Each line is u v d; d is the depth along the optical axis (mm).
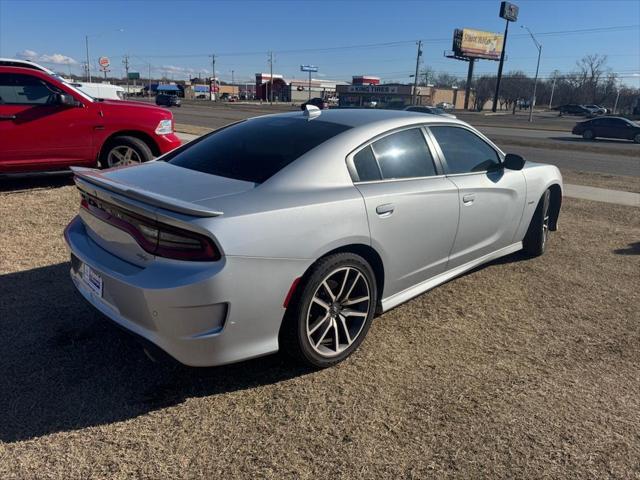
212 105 68188
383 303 3420
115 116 7137
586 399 2883
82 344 3238
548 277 4793
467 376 3061
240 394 2812
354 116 3609
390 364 3164
